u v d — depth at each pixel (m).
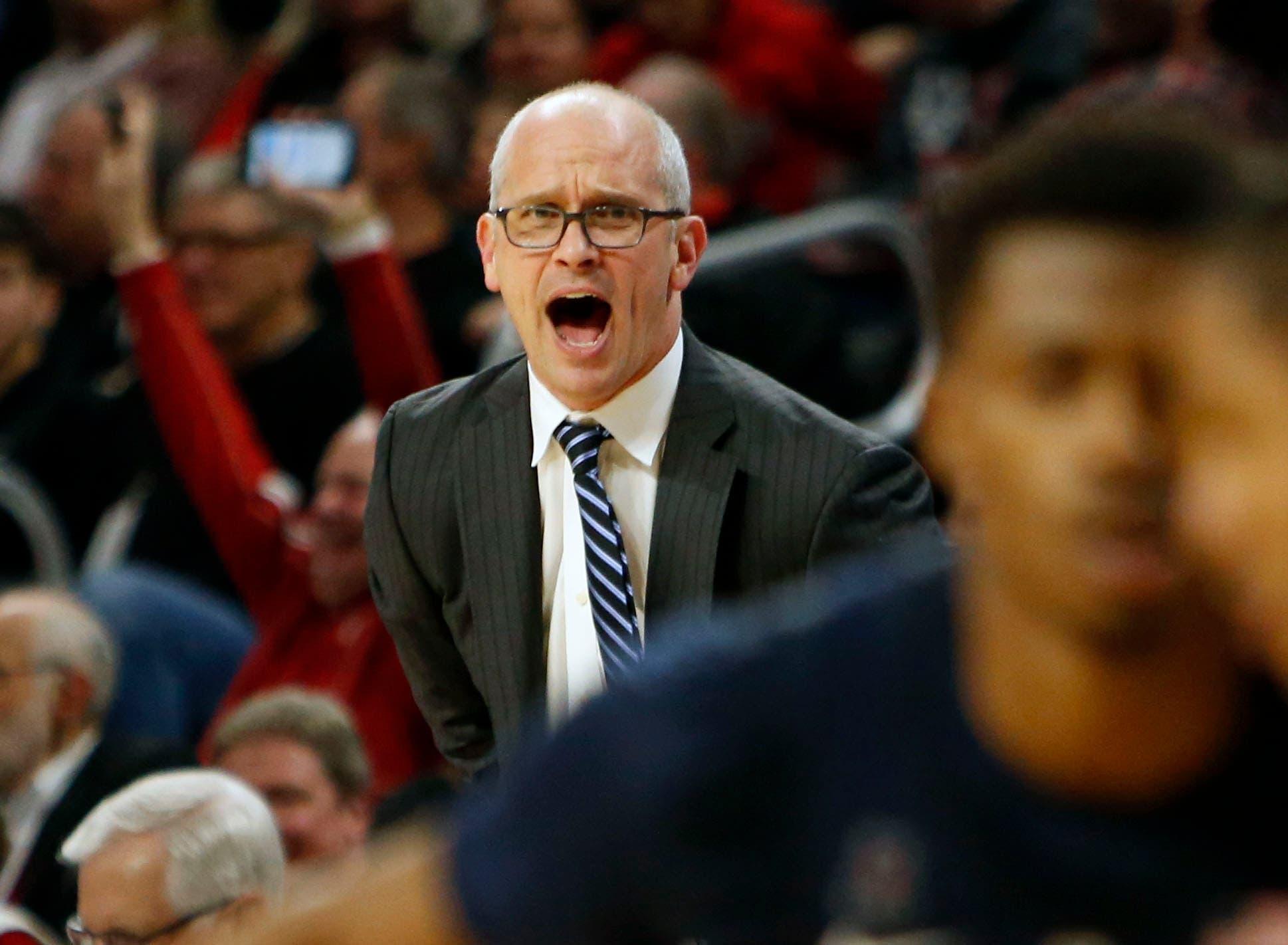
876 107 18.48
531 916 3.59
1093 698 3.28
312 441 15.42
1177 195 3.10
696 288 14.19
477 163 16.20
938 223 3.35
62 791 12.14
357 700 13.36
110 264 17.55
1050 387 3.12
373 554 8.58
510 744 8.08
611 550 7.98
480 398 8.43
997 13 18.14
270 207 15.23
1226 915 3.36
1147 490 3.06
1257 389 2.79
